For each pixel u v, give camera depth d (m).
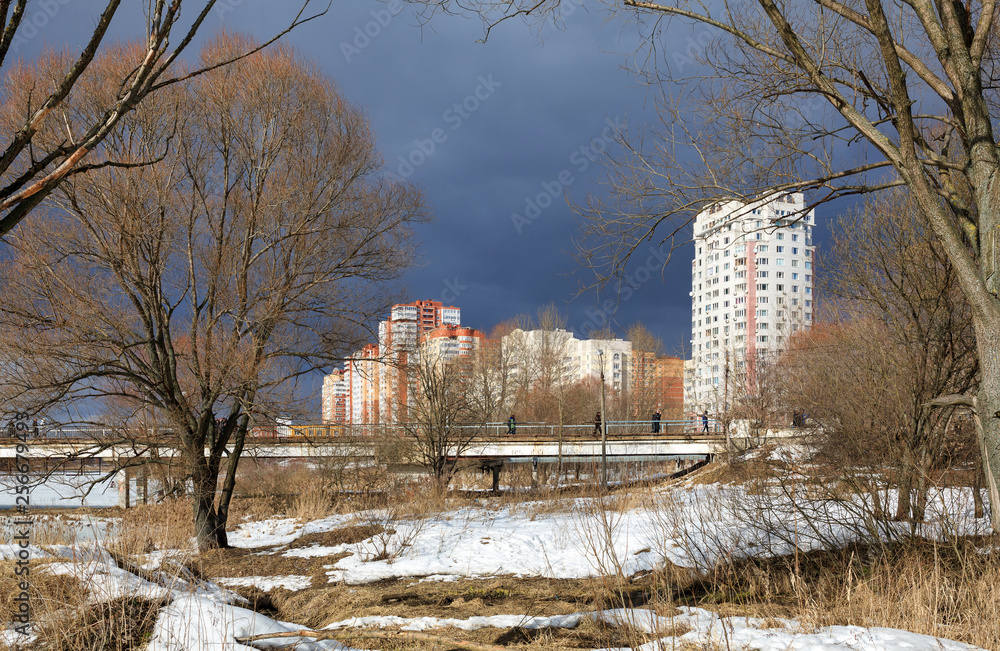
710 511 11.31
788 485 9.85
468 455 27.45
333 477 24.52
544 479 30.47
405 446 24.27
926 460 9.77
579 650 6.43
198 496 13.93
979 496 9.31
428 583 10.54
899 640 5.54
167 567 9.30
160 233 13.08
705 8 7.43
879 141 6.72
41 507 19.56
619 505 16.22
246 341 14.22
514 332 53.28
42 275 12.41
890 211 11.71
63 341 12.27
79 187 12.38
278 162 14.91
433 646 6.85
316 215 14.70
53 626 5.70
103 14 2.21
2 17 2.12
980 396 6.67
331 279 15.00
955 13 6.87
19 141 2.15
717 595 8.44
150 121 13.09
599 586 9.59
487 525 15.71
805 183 7.74
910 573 7.19
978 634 5.79
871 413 9.73
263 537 16.17
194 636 6.10
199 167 14.27
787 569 8.77
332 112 15.50
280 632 6.38
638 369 55.78
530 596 9.35
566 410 47.03
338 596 9.84
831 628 6.14
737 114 8.21
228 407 14.87
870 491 8.70
